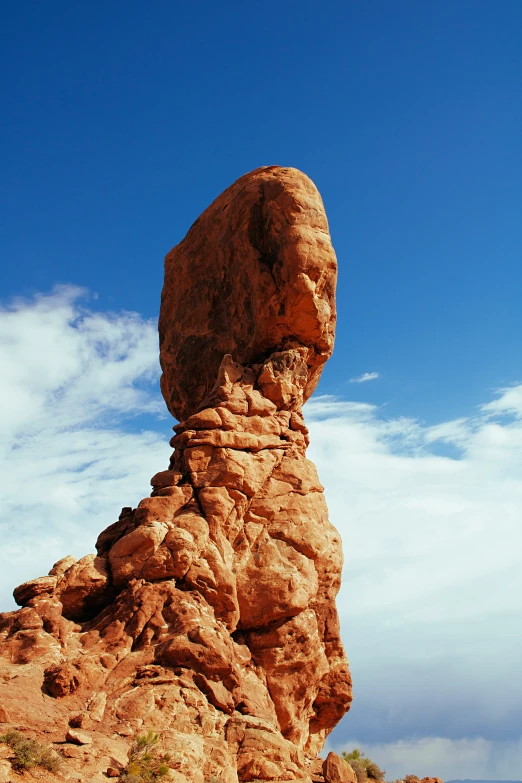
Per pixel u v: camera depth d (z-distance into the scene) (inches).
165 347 1533.0
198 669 1007.6
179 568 1082.7
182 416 1472.7
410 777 1182.3
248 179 1423.5
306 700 1132.5
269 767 971.3
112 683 975.6
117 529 1168.8
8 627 1034.1
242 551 1152.8
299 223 1298.0
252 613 1121.4
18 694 922.7
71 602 1079.0
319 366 1346.0
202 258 1485.0
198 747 928.9
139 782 840.3
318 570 1184.2
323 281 1291.8
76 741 871.7
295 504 1198.9
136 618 1042.1
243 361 1337.4
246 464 1185.4
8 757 813.9
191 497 1161.4
